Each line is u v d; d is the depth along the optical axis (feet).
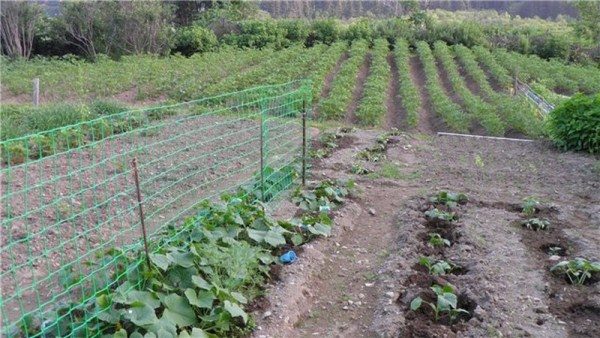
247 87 61.62
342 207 24.91
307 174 29.99
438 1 200.64
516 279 18.16
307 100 36.42
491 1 201.77
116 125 38.24
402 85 65.41
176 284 15.83
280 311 16.29
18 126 38.14
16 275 17.38
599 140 36.88
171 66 75.61
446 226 23.30
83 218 22.35
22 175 27.96
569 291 17.61
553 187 29.78
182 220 21.71
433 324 16.03
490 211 24.93
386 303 17.03
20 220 21.61
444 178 31.14
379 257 20.79
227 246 18.43
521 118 46.01
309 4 180.75
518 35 115.24
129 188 26.11
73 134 34.60
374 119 50.14
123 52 98.78
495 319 15.88
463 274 19.20
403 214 24.49
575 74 84.99
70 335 13.28
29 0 99.71
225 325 14.93
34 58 93.50
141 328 13.87
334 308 17.37
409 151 38.29
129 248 16.49
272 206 24.04
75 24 97.40
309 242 21.03
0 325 13.28
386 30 114.93
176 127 40.37
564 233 22.38
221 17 118.52
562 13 191.72
